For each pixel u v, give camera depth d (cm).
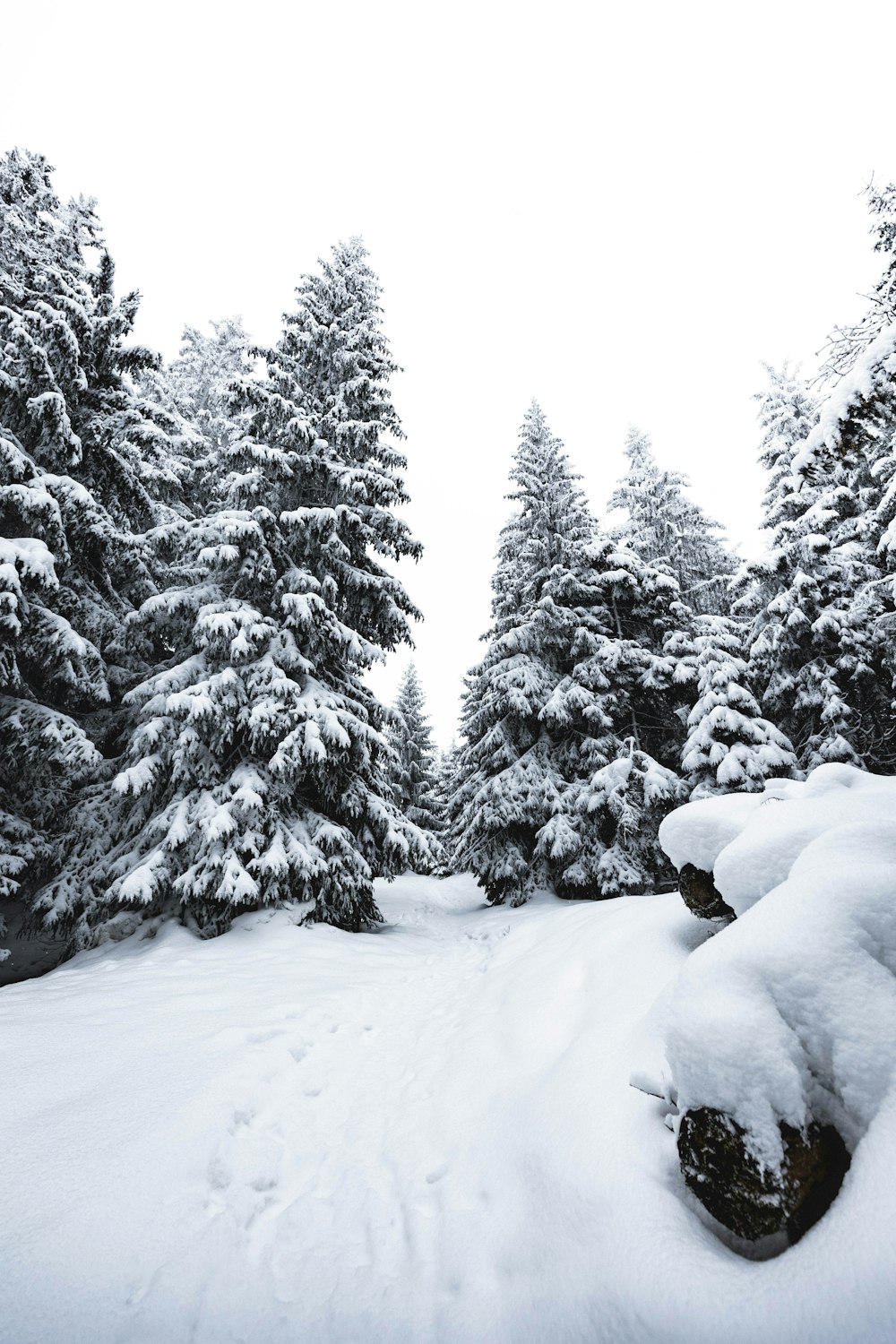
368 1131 371
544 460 1736
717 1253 192
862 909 233
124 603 1223
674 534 1920
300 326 1260
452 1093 396
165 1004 530
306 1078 427
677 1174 230
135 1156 294
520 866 1498
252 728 905
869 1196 175
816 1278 165
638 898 649
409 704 3475
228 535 958
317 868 891
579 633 1523
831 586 1323
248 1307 226
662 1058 291
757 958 231
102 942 867
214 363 1870
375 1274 246
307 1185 316
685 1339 168
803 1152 194
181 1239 253
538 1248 232
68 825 979
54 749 891
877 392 469
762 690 1570
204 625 908
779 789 435
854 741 1293
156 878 803
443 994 682
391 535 1191
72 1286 220
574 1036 386
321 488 1184
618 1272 199
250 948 780
